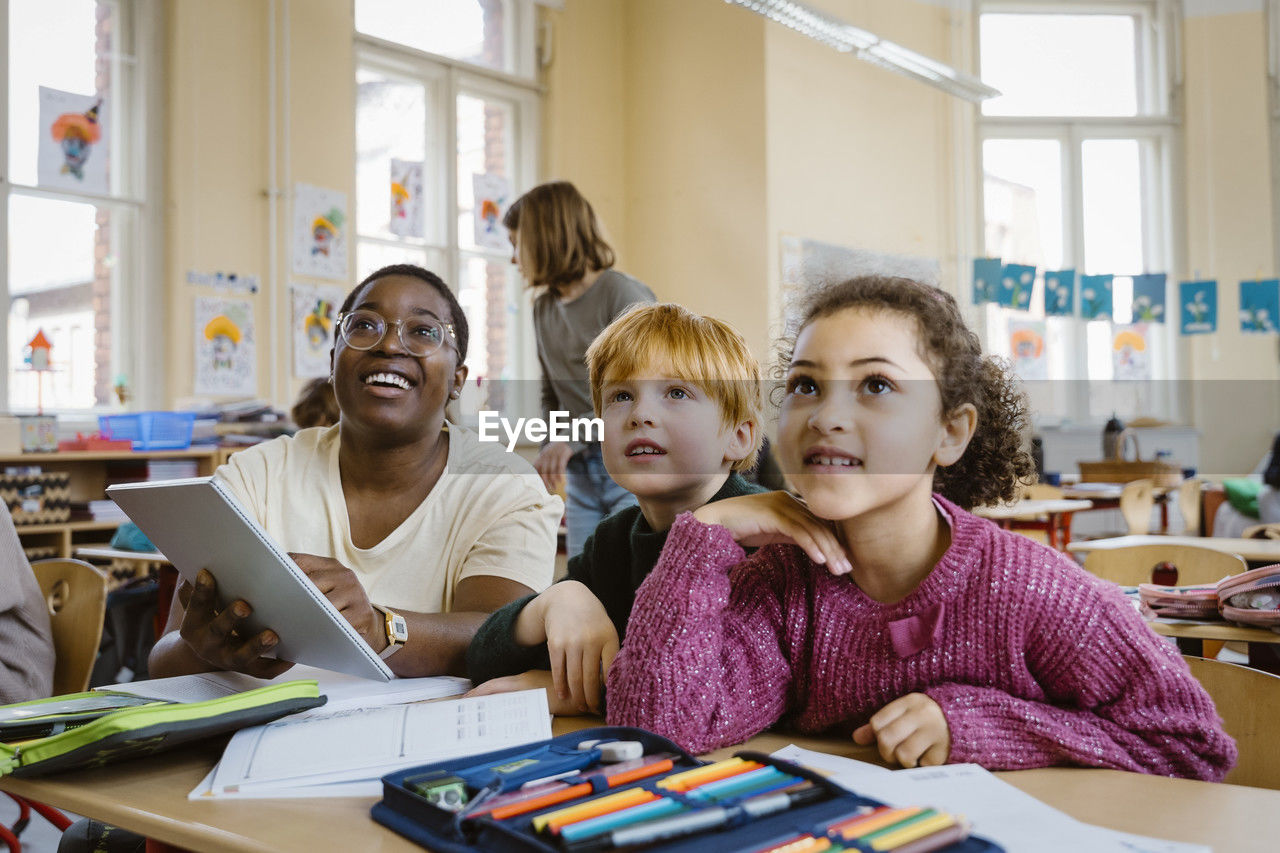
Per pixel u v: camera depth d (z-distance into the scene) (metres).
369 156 5.83
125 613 3.43
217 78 4.98
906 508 0.88
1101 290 7.22
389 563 1.50
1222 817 0.70
